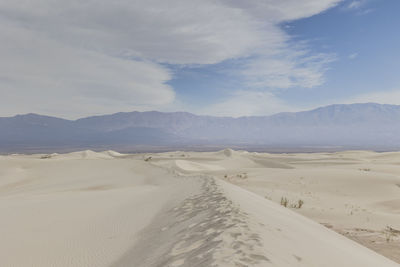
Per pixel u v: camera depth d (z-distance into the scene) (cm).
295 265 505
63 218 1226
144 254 698
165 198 1566
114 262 704
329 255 632
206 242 630
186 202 1256
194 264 514
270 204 1384
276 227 770
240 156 10256
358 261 661
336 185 2905
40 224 1124
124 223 1088
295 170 3853
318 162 7162
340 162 6831
